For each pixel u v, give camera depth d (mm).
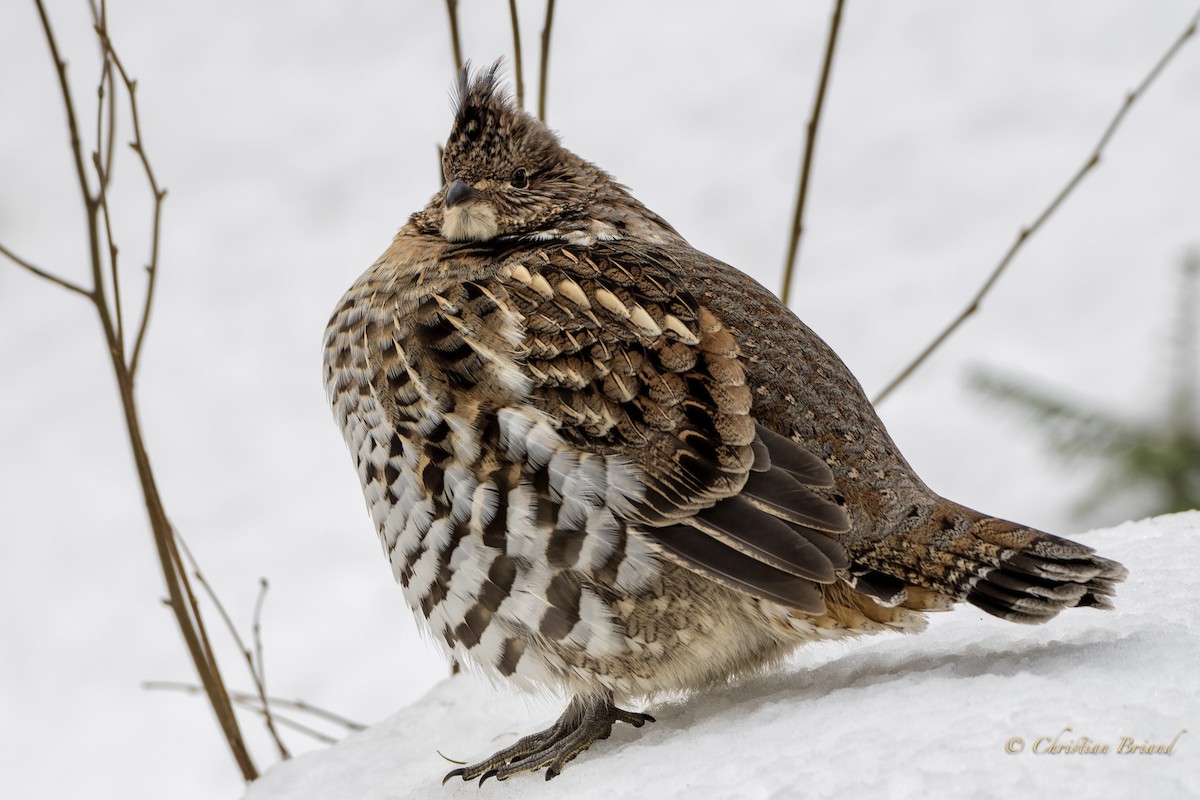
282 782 6957
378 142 26719
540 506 5535
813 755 4672
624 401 5523
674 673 5676
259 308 22969
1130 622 5641
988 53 27234
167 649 16031
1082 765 4223
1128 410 10883
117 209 25906
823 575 5258
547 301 5809
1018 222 22812
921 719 4734
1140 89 9117
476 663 5922
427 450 5789
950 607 5430
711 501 5414
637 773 5059
